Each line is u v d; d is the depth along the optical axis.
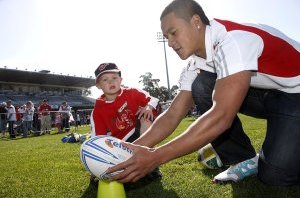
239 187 2.46
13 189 2.96
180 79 2.69
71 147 6.79
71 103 46.78
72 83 59.19
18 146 8.19
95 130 3.37
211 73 2.50
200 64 2.30
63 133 14.90
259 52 1.81
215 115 1.58
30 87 54.94
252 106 2.43
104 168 1.89
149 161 1.59
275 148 1.94
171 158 1.60
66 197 2.60
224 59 1.69
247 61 1.67
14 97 44.31
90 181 2.97
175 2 1.81
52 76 54.47
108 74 3.37
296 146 1.91
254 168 2.59
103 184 2.07
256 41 1.78
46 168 4.03
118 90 3.41
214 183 2.64
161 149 1.59
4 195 2.75
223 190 2.42
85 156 1.93
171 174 3.12
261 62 1.90
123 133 3.47
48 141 9.45
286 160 1.92
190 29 1.80
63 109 17.14
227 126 1.61
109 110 3.37
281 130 1.94
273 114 2.03
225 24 1.83
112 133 3.44
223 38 1.77
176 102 2.53
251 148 2.67
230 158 2.69
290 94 2.01
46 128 16.03
